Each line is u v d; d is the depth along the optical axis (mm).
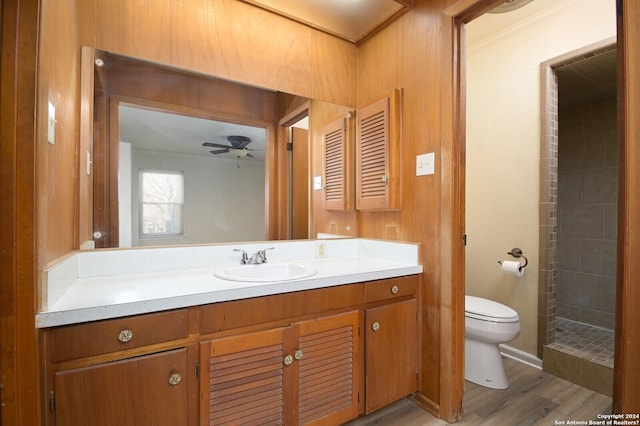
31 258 854
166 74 1619
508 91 2414
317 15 2010
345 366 1489
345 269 1639
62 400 929
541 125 2229
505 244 2430
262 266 1733
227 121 1787
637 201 646
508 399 1851
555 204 2246
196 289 1192
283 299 1323
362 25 2117
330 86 2137
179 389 1105
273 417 1295
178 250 1613
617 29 691
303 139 2035
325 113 2107
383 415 1689
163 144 1612
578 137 3016
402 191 1915
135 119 1543
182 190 1654
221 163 1769
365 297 1561
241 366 1225
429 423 1625
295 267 1717
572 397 1872
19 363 838
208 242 1716
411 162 1857
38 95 854
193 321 1136
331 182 2127
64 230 1162
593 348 2162
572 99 2904
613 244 2766
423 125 1784
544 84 2213
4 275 825
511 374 2141
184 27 1666
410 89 1868
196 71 1698
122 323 1015
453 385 1621
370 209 2061
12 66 819
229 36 1791
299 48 2018
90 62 1421
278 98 1948
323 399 1425
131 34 1532
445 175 1649
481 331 1968
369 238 2150
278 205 1938
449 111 1634
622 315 677
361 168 2146
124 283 1299
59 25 1068
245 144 1837
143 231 1554
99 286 1240
